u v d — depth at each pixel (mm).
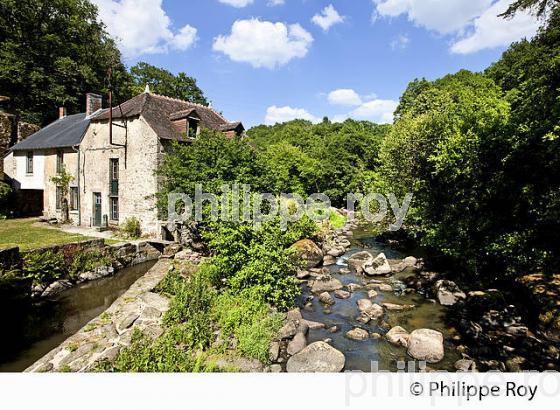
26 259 10328
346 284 12211
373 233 23141
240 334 7062
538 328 7500
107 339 6559
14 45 26281
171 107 20406
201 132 15422
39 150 21781
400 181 15938
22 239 14141
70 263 11812
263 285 9156
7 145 24156
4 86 26641
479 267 10633
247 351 6586
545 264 8102
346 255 16734
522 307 8453
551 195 6684
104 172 18672
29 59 27359
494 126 8281
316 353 6629
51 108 28828
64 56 29984
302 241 14711
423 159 13805
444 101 21266
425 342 7238
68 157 20297
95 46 33000
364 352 7391
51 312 9469
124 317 7355
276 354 6887
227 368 5965
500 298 9281
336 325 8758
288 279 9438
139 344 6180
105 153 18625
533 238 7738
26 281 9898
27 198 22031
